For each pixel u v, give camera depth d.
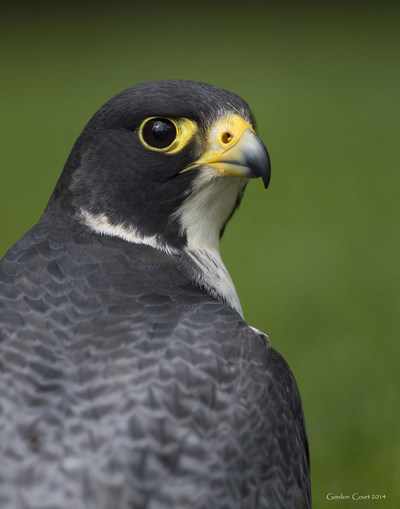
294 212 26.22
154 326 6.75
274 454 6.73
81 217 7.91
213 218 8.47
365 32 58.31
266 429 6.67
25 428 6.00
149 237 8.03
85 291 7.09
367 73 46.84
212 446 6.25
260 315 18.78
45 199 27.22
